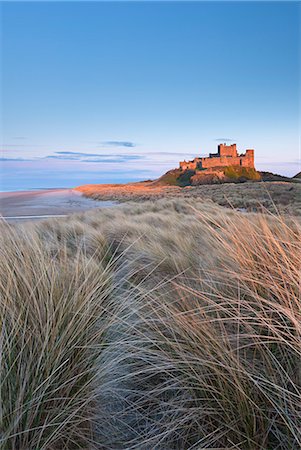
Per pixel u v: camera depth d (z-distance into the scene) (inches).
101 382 58.8
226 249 94.7
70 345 60.4
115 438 54.6
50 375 51.0
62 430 49.9
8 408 47.9
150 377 67.4
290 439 48.2
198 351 58.0
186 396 57.8
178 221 251.3
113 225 232.5
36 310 63.6
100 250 164.2
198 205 309.3
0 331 58.1
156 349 69.1
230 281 83.1
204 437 48.2
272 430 49.0
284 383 51.6
